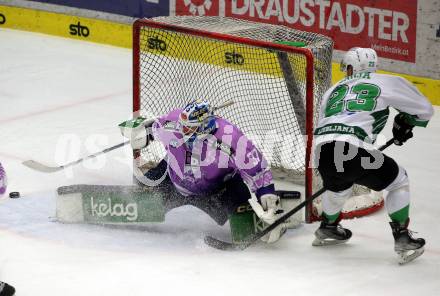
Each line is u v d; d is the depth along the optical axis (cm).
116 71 2452
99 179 1723
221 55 1823
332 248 1430
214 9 2469
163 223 1517
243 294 1253
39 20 2769
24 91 2288
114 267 1334
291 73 1566
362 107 1337
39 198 1623
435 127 2034
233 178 1459
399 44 2191
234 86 1830
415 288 1284
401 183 1348
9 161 1820
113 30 2641
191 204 1486
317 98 1558
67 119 2086
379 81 1355
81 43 2683
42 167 1630
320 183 1570
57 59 2541
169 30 1608
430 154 1878
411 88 1349
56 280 1294
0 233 1463
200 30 1580
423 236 1483
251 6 2405
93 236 1456
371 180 1345
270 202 1378
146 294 1251
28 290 1267
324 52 1540
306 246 1436
